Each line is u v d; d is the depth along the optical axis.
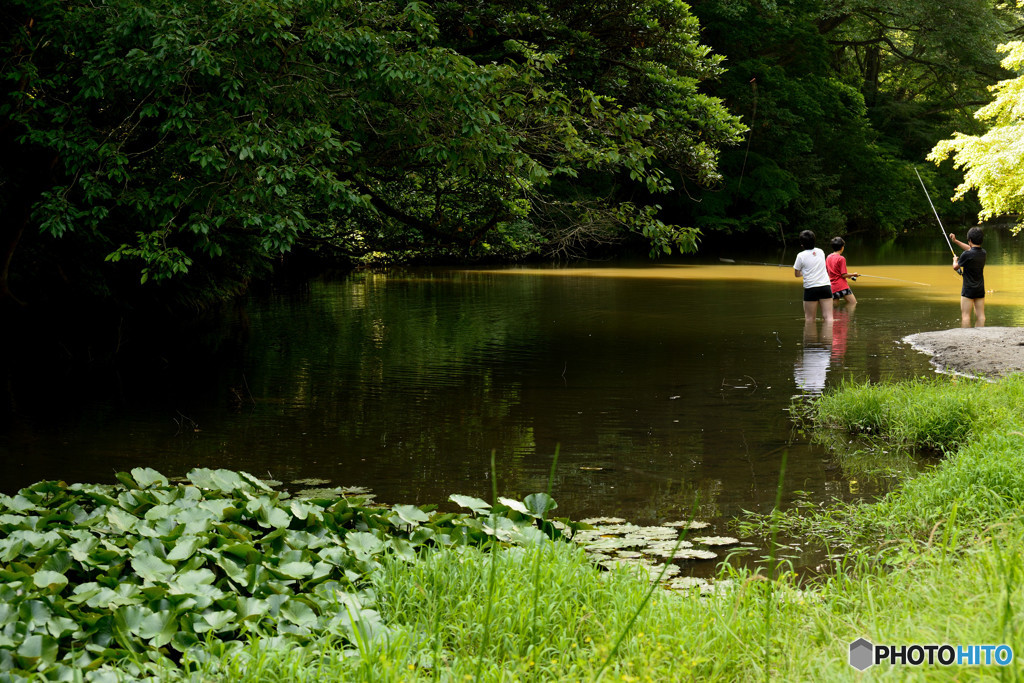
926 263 28.92
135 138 8.86
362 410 8.92
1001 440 6.07
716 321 15.46
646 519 5.63
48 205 8.09
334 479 6.53
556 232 11.50
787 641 3.43
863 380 9.92
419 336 14.30
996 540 4.06
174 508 4.77
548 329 14.81
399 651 3.40
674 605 3.89
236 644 3.55
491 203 12.02
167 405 9.28
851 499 6.00
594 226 11.15
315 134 8.17
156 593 3.82
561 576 4.06
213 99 8.05
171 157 9.04
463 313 17.27
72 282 13.97
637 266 29.12
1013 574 3.54
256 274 19.89
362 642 3.47
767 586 3.66
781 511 5.75
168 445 7.60
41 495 5.25
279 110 8.53
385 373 11.02
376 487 6.33
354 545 4.48
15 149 9.90
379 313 17.42
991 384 8.50
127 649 3.52
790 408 8.73
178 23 7.59
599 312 17.08
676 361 11.52
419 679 3.27
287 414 8.77
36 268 13.68
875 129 48.47
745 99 35.47
